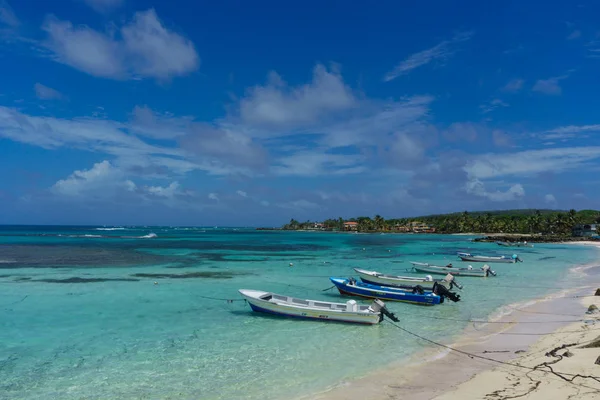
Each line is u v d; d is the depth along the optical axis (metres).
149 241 102.38
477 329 21.50
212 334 20.64
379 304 22.45
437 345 18.69
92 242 93.94
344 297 30.98
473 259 60.97
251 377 15.04
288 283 36.94
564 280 40.62
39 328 21.38
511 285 37.19
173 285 34.62
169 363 16.52
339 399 12.88
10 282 35.03
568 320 22.70
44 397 13.40
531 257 71.56
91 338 19.78
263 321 23.09
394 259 62.41
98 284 34.53
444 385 13.62
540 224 178.75
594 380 12.90
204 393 13.68
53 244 85.31
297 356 17.38
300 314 23.28
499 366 15.28
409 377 14.64
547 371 14.03
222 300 28.61
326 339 19.84
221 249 77.31
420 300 27.67
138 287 33.44
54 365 16.23
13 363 16.42
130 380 14.78
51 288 32.47
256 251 74.06
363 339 19.80
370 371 15.47
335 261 57.53
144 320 23.20
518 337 19.59
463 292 33.16
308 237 161.75
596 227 148.50
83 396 13.48
